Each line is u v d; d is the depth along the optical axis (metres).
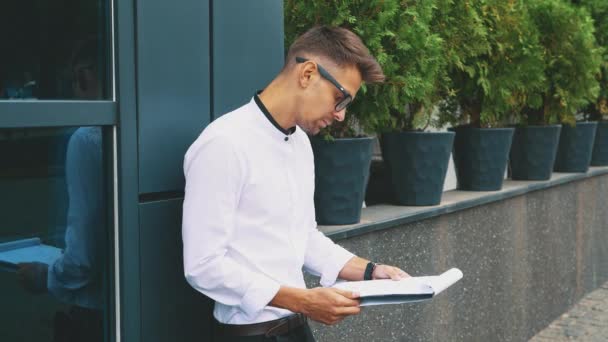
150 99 2.16
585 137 6.45
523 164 5.72
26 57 1.90
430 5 3.70
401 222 3.80
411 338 4.02
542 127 5.67
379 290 2.03
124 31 2.08
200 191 1.94
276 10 2.57
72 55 2.00
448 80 4.27
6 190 1.88
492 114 4.98
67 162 2.02
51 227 2.00
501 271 5.03
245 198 2.01
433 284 2.11
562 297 6.19
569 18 5.77
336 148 3.44
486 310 4.84
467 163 4.95
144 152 2.16
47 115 1.91
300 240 2.17
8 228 1.90
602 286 7.20
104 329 2.17
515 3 5.09
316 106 2.05
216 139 1.95
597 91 6.23
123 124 2.10
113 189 2.12
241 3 2.44
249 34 2.47
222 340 2.17
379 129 4.21
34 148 1.94
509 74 4.98
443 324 4.34
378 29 3.42
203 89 2.32
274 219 2.05
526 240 5.42
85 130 2.05
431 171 4.14
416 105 4.26
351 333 3.53
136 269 2.16
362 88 3.46
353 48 2.05
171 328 2.28
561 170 6.51
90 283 2.12
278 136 2.05
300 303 2.00
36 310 1.99
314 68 2.04
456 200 4.46
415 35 3.60
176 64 2.23
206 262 1.93
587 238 6.75
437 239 4.21
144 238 2.19
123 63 2.09
